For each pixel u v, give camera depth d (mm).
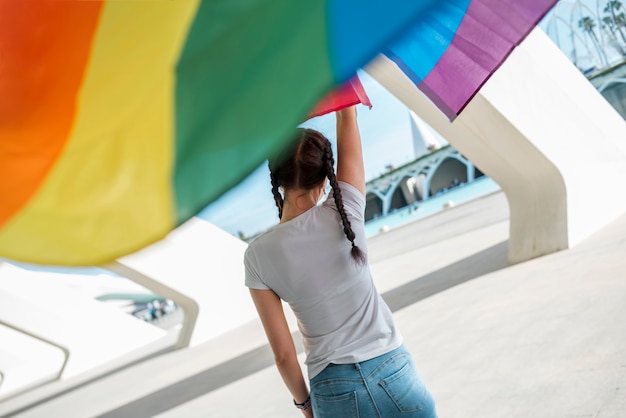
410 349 6355
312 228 1879
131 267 14680
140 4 859
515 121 7680
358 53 682
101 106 856
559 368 4277
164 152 777
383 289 11844
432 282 10266
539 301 6207
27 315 18531
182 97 789
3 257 811
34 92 887
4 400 18875
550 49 8406
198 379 10219
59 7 890
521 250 8727
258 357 10227
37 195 841
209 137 745
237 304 16141
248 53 761
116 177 809
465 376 4871
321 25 712
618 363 3963
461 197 49625
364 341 1908
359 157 2041
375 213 59312
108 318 19875
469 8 1364
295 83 711
